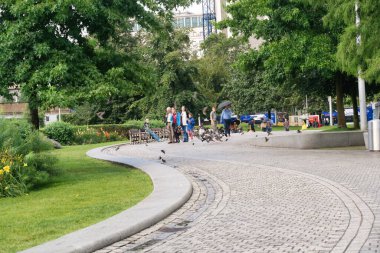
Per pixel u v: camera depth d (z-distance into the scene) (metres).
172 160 20.08
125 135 46.66
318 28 28.27
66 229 8.17
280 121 80.00
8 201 11.49
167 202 9.91
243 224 8.23
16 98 17.41
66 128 40.59
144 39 56.62
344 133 24.23
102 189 12.72
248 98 68.62
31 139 14.14
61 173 15.09
